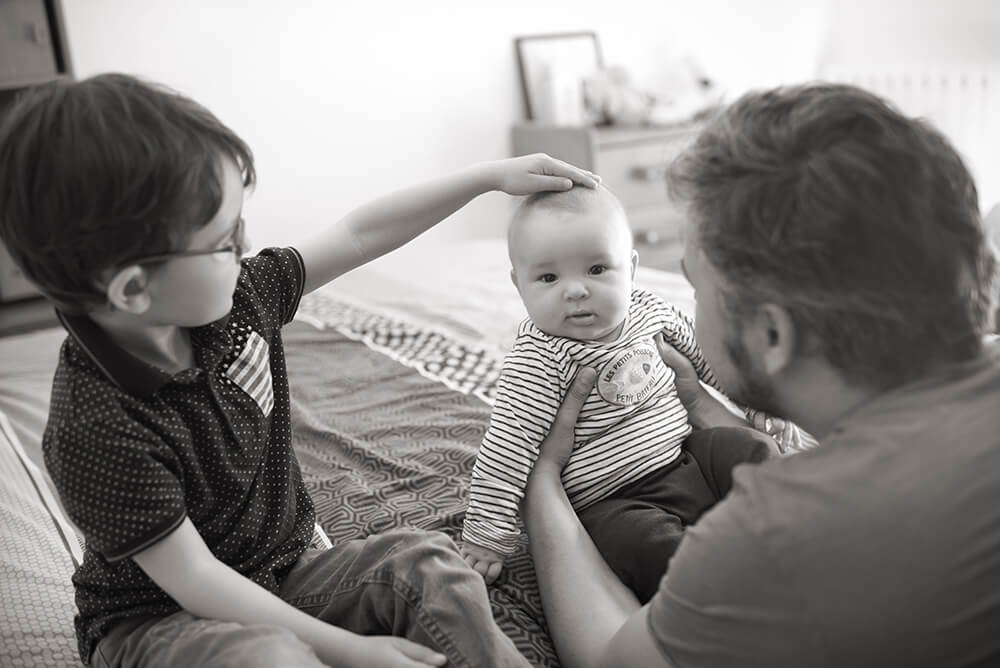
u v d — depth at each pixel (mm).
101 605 903
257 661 747
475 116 3676
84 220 749
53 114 756
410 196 1093
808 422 706
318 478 1339
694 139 709
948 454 595
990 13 3664
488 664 812
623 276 1063
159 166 751
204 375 898
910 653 595
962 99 3660
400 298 2184
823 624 603
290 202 3385
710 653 662
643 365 1085
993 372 636
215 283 815
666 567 945
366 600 897
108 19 2973
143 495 802
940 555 579
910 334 622
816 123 627
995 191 3635
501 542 1035
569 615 875
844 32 4281
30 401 1672
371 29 3404
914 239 603
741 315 677
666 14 4031
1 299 2865
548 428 1064
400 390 1661
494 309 2037
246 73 3223
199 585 818
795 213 616
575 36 3805
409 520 1197
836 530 596
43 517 1267
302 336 1956
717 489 1075
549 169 1078
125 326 849
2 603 1059
